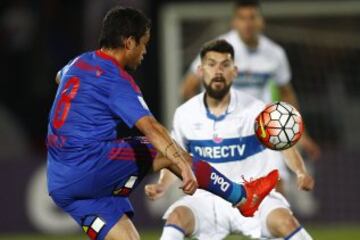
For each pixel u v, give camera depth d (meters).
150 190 21.47
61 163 18.95
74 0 48.19
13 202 38.91
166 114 40.00
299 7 40.81
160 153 18.95
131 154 18.91
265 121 20.06
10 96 47.66
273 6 40.81
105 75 18.67
